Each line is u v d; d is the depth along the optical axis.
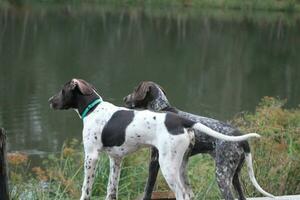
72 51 32.06
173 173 5.85
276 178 9.05
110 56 31.17
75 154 10.16
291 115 11.28
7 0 56.12
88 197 6.22
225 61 31.52
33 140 13.69
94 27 44.47
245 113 15.84
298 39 42.94
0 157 5.49
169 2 65.56
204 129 5.90
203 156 10.74
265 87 23.64
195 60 31.45
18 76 23.41
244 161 6.82
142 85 6.89
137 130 5.99
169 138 5.86
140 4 64.00
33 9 53.56
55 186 8.86
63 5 58.72
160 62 29.98
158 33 43.81
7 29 40.06
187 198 5.89
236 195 7.67
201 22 52.28
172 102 19.86
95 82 22.86
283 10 62.16
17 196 8.16
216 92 22.11
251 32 46.53
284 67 29.64
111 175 6.43
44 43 34.50
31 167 11.09
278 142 10.09
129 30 44.44
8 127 14.96
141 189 9.20
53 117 16.08
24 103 18.09
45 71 25.00
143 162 9.66
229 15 58.56
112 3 63.12
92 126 6.17
